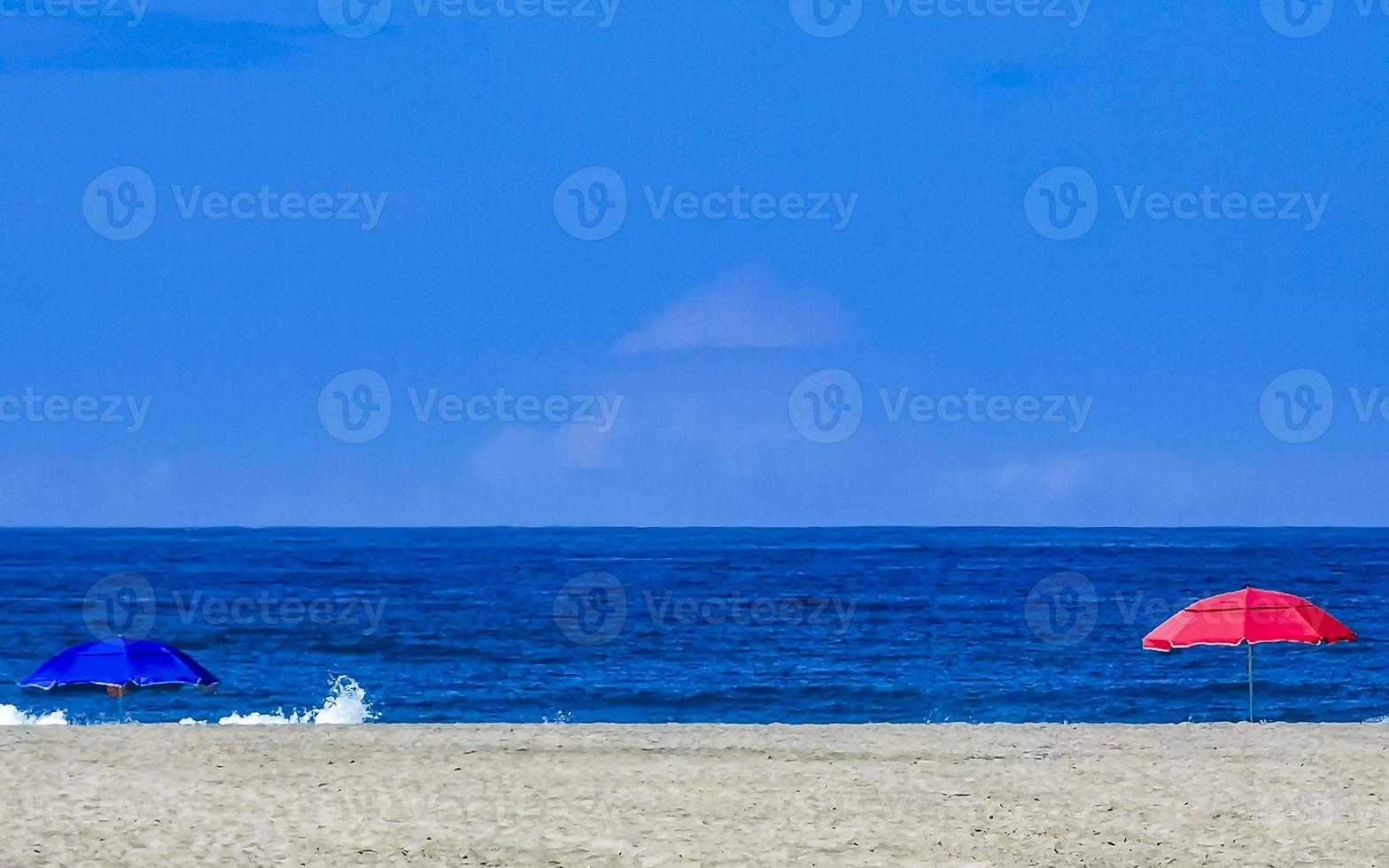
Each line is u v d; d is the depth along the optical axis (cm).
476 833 4603
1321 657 14225
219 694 12219
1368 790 5522
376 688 12681
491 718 11200
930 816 4950
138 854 4219
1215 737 7506
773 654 15162
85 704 11556
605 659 14762
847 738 7444
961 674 13412
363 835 4547
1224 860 4212
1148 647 7819
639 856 4250
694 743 7225
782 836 4569
